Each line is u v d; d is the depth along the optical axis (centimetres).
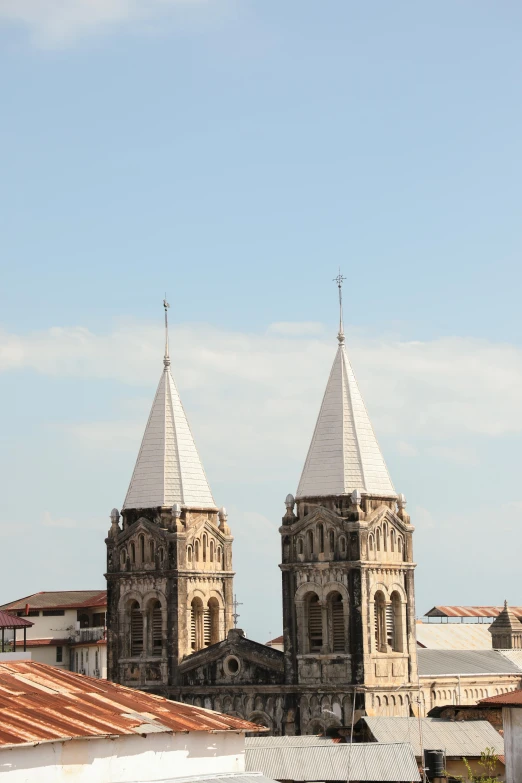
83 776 10206
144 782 10562
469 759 17200
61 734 9994
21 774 9744
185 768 11162
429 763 15375
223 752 11606
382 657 19788
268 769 15562
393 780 15238
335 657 19712
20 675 11694
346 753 15712
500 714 18475
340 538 19900
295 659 19988
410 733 17775
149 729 10731
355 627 19625
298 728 19838
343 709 19525
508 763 13625
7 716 10256
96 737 10181
